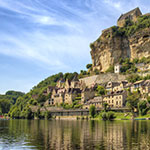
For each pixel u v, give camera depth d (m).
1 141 55.94
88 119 150.12
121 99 151.38
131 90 160.75
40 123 122.88
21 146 49.84
